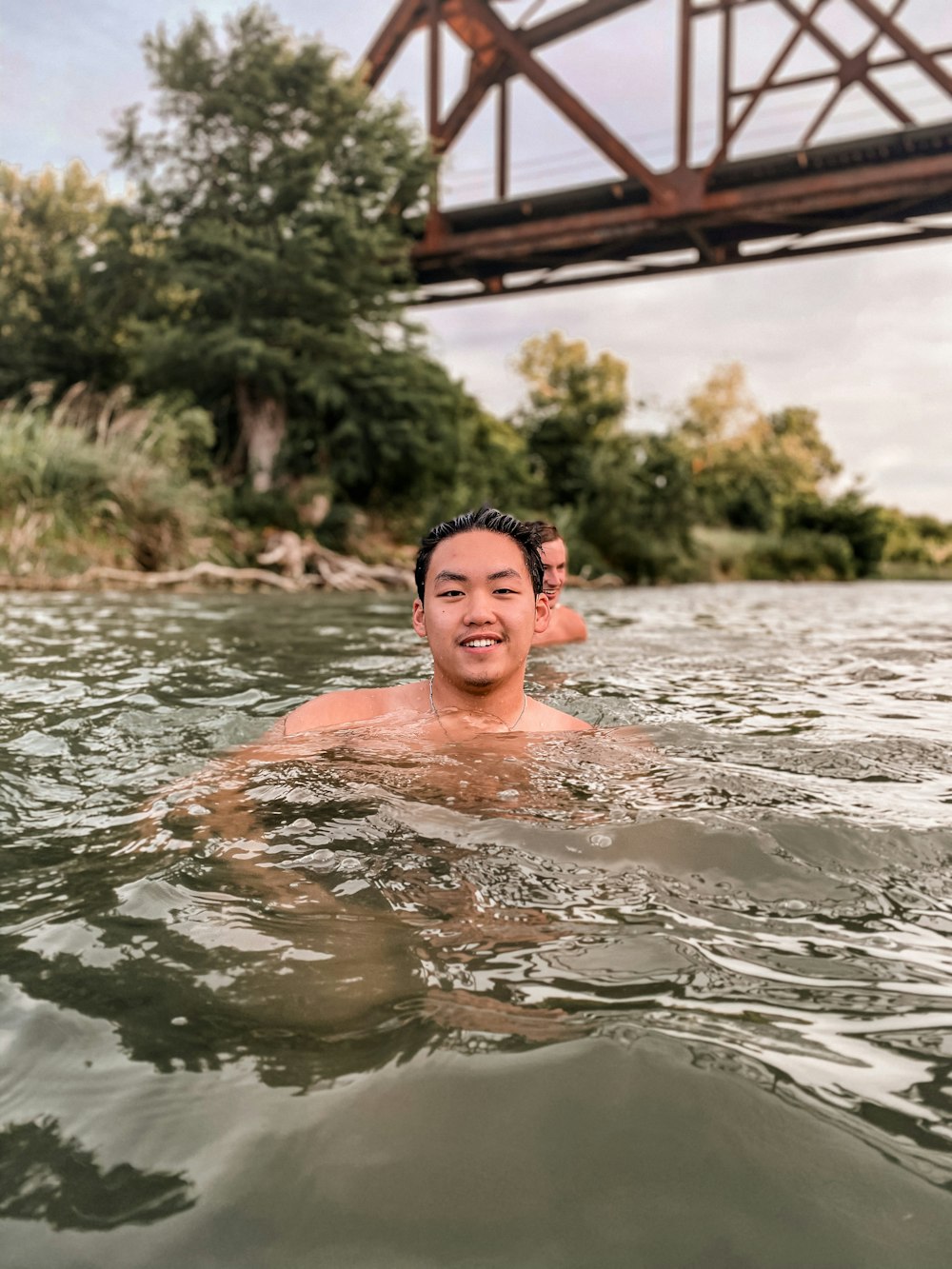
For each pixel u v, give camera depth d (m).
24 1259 0.67
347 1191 0.73
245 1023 0.96
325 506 18.17
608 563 23.08
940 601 12.49
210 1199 0.72
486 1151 0.77
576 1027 0.94
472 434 23.66
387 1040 0.93
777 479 46.97
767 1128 0.79
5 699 2.98
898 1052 0.91
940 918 1.23
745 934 1.18
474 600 2.22
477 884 1.32
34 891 1.34
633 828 1.52
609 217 20.89
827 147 19.42
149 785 1.95
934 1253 0.66
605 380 37.03
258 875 1.35
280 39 17.95
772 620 7.50
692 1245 0.67
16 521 11.84
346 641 5.01
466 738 2.16
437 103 23.64
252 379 18.47
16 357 19.36
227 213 18.22
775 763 2.02
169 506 13.59
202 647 4.60
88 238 21.45
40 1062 0.90
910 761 2.06
